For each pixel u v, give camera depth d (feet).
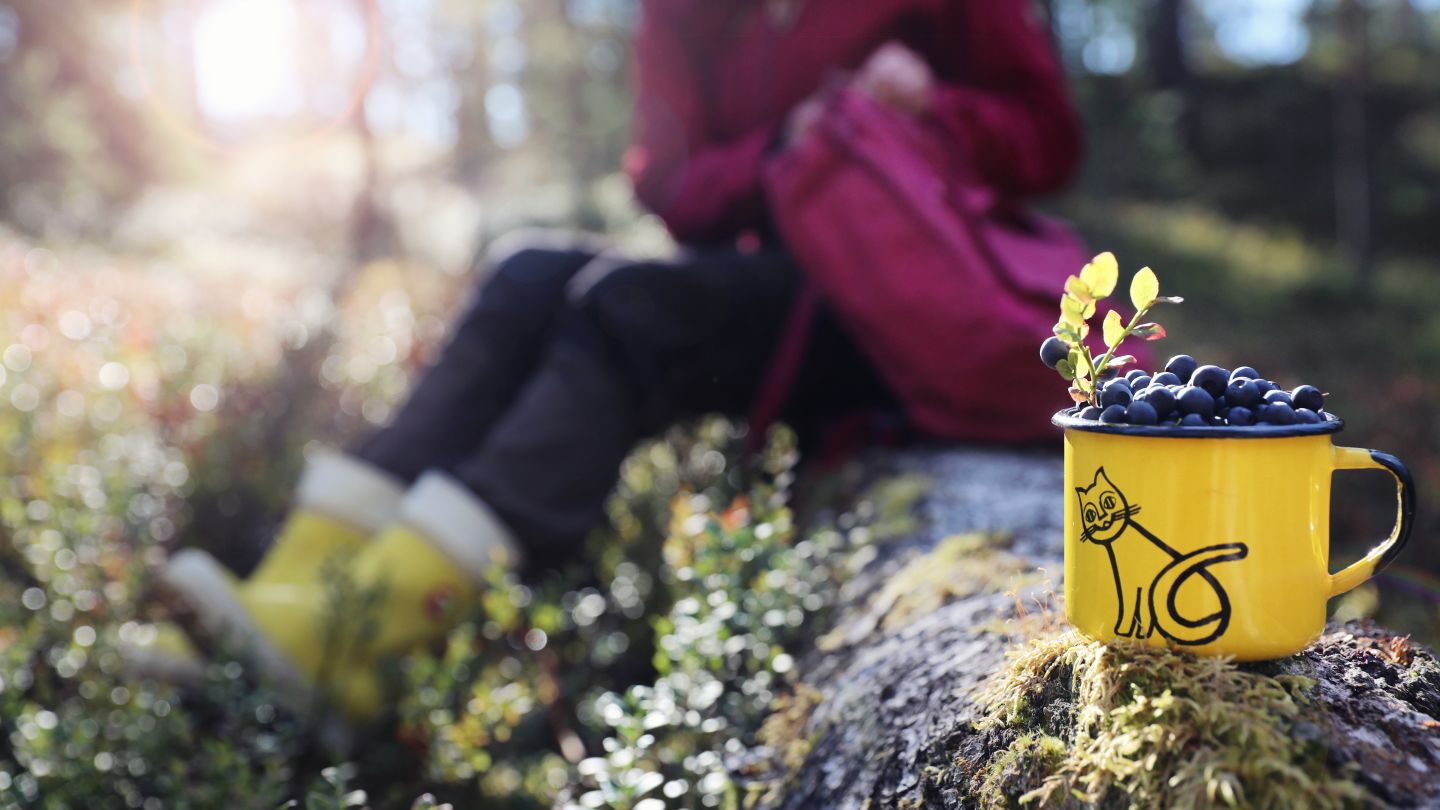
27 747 5.70
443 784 6.55
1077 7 67.05
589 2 79.05
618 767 4.50
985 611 4.68
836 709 4.74
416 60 84.58
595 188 64.95
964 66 8.52
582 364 7.25
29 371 9.99
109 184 54.39
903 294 7.22
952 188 7.50
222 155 74.64
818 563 6.53
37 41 60.08
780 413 8.27
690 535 6.40
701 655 5.16
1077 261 7.81
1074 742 3.26
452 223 65.41
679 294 7.59
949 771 3.73
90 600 6.93
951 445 7.68
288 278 23.08
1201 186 60.23
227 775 5.52
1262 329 35.70
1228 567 3.10
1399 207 57.21
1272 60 71.77
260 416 10.62
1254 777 2.80
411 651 6.77
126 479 8.12
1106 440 3.24
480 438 7.68
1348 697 3.19
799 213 7.56
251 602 6.64
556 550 7.18
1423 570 9.04
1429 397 16.75
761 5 8.87
